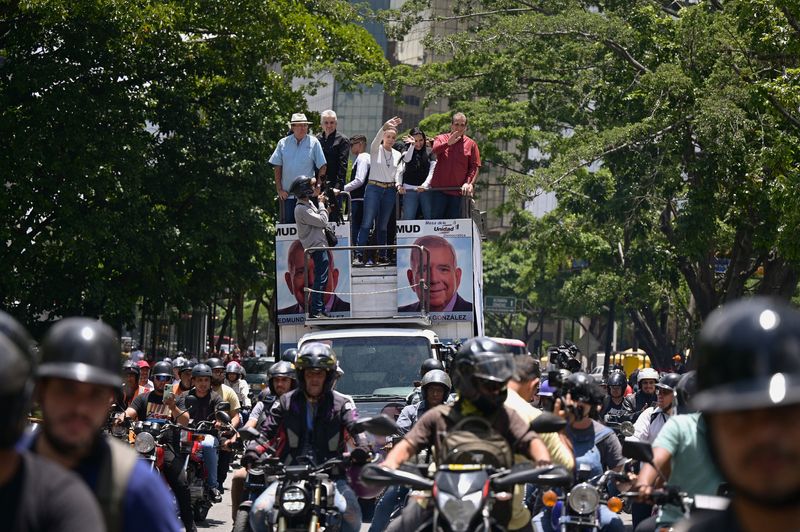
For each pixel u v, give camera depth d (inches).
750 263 3403.1
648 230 3412.9
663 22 3149.6
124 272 3174.2
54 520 283.3
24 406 275.1
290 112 3395.7
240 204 3186.5
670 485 606.9
